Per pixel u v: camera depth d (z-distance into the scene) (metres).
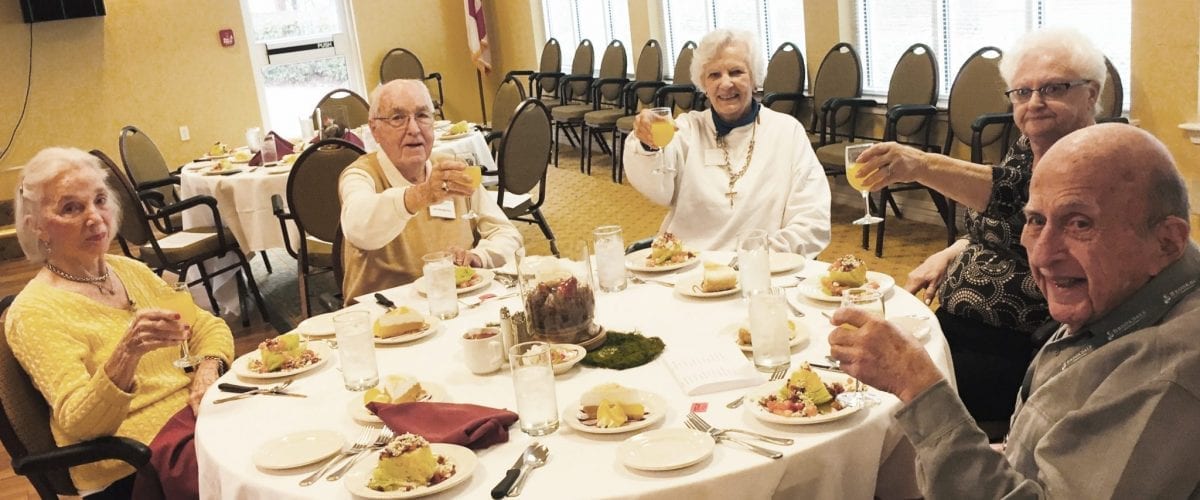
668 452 1.56
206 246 5.07
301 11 9.33
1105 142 1.35
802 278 2.45
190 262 5.02
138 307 2.49
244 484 1.64
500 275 2.72
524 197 5.47
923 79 5.24
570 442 1.65
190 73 8.59
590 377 1.94
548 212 6.82
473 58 9.91
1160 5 4.07
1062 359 1.50
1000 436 2.43
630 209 6.71
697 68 3.14
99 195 2.39
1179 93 4.09
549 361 1.67
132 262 2.58
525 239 6.19
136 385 2.19
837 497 1.58
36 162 2.34
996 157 5.06
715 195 3.10
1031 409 1.49
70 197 2.32
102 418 2.10
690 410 1.73
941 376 1.42
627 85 7.40
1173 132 4.16
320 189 4.45
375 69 9.68
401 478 1.53
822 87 5.96
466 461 1.59
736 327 2.08
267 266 6.23
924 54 5.26
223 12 8.66
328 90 9.59
